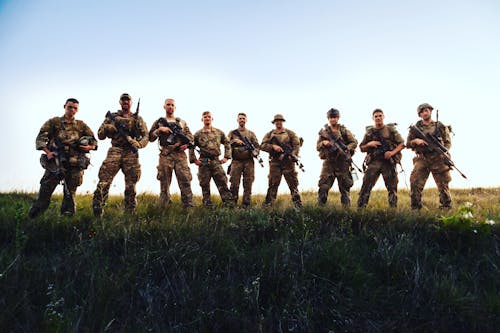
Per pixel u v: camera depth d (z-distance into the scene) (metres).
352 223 5.80
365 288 4.36
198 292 4.18
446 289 4.26
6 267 4.23
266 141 8.05
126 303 4.03
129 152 6.42
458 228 5.21
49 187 5.81
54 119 6.05
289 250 4.78
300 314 3.95
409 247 5.00
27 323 3.60
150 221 5.44
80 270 4.39
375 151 7.31
